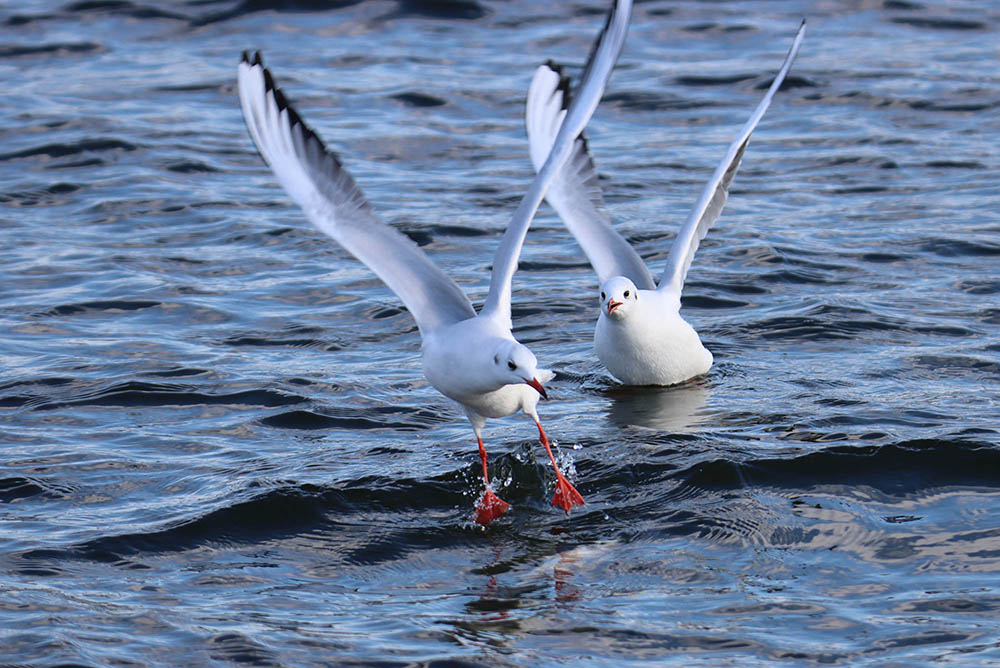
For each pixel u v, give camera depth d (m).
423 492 11.25
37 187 21.66
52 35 30.22
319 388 13.74
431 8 32.06
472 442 12.34
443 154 23.48
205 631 8.98
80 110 25.52
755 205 20.44
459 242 19.02
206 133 24.69
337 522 10.73
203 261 18.31
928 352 14.38
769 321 15.58
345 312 16.28
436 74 27.80
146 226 19.89
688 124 25.05
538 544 10.35
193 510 10.86
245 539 10.47
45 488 11.38
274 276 17.70
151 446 12.32
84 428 12.76
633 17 31.77
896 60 28.11
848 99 25.84
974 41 29.48
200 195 21.36
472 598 9.48
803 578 9.61
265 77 10.00
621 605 9.30
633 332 13.59
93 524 10.68
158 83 27.39
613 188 21.41
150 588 9.66
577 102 10.09
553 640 8.83
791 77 27.09
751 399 13.26
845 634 8.79
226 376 14.09
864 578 9.59
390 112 25.61
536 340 15.39
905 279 16.97
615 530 10.52
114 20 31.20
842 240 18.58
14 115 25.16
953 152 22.70
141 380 13.94
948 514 10.53
